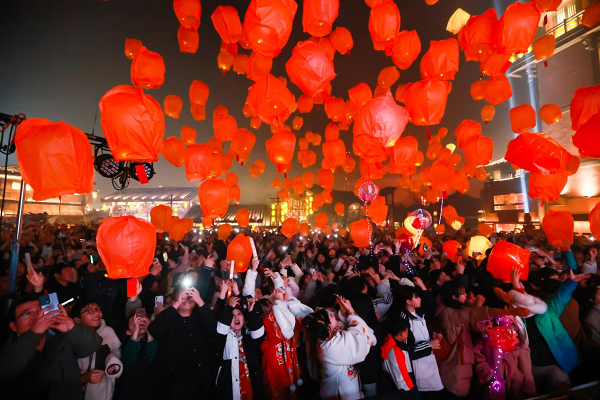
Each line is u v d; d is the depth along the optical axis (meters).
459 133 5.39
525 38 2.77
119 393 2.63
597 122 2.41
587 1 19.58
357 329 2.83
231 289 3.18
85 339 2.31
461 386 3.25
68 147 1.83
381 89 5.06
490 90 4.36
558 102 20.70
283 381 3.20
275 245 10.11
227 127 5.03
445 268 5.94
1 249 4.23
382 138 2.58
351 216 36.84
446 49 3.00
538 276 4.41
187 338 2.76
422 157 7.59
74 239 9.03
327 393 2.85
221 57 4.99
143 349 2.70
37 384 2.12
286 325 3.24
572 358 3.46
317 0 2.32
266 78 2.81
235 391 2.87
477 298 3.48
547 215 4.47
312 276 5.30
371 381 3.09
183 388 2.63
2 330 2.29
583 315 3.79
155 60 2.80
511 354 3.30
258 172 9.29
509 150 3.15
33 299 2.17
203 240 12.30
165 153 4.96
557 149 2.89
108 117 1.92
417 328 3.24
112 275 1.99
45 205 30.09
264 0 2.10
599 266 6.43
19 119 3.41
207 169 4.32
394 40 3.23
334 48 4.04
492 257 3.34
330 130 5.87
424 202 11.20
